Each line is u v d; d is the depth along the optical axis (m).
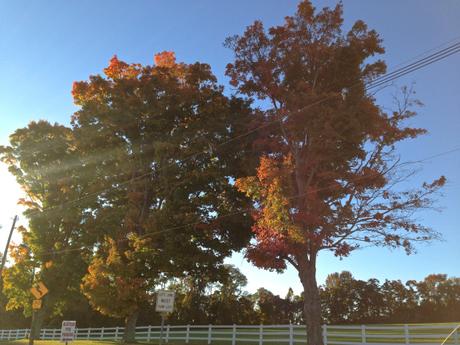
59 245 42.50
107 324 62.12
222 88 34.72
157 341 34.38
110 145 34.94
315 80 26.11
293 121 24.53
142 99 34.09
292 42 26.56
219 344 29.97
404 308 82.69
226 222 30.78
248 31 27.34
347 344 24.05
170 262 30.72
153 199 34.50
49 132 45.75
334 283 90.19
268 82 26.61
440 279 84.88
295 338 29.69
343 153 24.86
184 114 34.50
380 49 25.83
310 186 24.55
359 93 24.00
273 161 23.83
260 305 78.69
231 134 31.62
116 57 36.62
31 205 45.31
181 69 36.25
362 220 23.83
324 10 26.20
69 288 43.75
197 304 61.00
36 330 43.75
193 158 32.41
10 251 44.00
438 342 22.45
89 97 35.34
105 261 31.81
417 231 23.61
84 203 38.53
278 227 22.22
